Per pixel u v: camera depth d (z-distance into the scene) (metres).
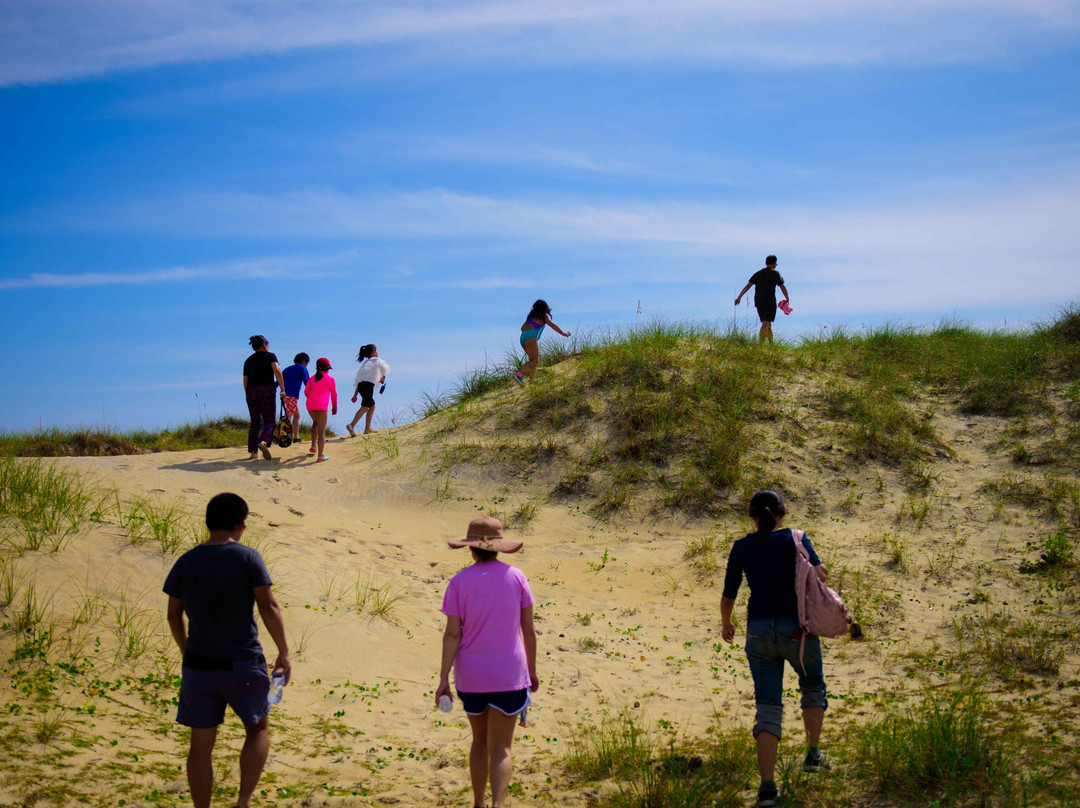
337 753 5.30
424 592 8.60
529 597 4.10
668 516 10.79
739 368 13.81
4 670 5.44
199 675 3.85
